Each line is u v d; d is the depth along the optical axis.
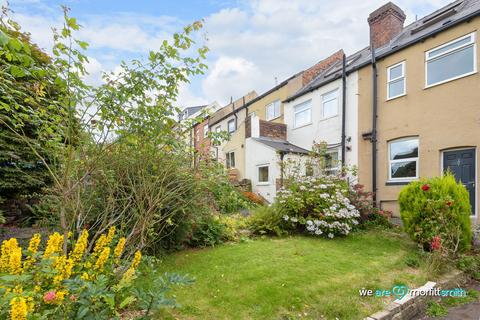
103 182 3.51
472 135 6.90
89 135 2.86
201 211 4.98
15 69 2.12
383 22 11.16
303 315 2.82
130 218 3.58
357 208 7.19
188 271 3.82
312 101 12.15
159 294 2.24
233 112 19.16
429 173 7.75
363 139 9.64
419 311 3.33
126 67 2.87
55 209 3.83
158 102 3.09
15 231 4.63
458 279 4.12
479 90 6.80
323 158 9.28
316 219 6.30
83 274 2.29
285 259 4.38
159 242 4.53
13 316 1.54
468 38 7.09
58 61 2.35
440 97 7.59
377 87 9.33
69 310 1.92
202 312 2.78
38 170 5.01
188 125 3.59
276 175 11.26
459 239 4.68
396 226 7.16
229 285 3.37
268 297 3.08
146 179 3.48
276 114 15.43
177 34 2.89
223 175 4.73
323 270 3.93
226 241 5.59
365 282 3.60
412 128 8.24
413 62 8.30
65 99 2.46
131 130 3.06
